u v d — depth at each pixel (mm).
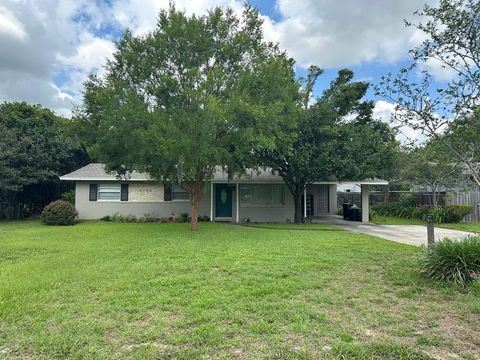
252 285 5945
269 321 4375
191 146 11852
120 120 11977
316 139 16734
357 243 10734
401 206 23094
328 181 18266
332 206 24906
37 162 20719
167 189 20297
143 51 13594
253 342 3805
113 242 10883
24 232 13641
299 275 6664
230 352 3590
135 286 5910
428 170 20266
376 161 17000
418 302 5188
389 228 16344
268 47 14297
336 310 4805
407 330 4141
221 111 11609
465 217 20516
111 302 5113
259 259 8102
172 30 12961
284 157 16547
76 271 6992
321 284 6039
